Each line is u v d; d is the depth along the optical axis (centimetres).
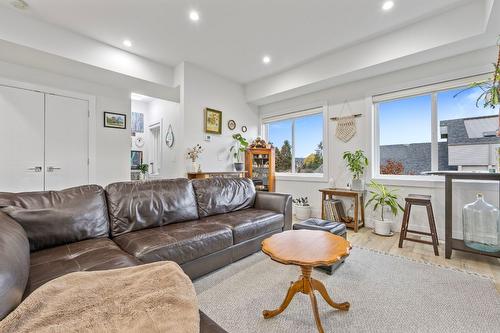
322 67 376
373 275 204
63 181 351
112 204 203
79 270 125
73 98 361
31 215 155
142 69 374
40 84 332
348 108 395
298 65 408
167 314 79
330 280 196
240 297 171
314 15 273
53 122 344
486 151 280
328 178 421
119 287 91
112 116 400
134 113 575
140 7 259
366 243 289
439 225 309
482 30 242
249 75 454
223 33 310
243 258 238
